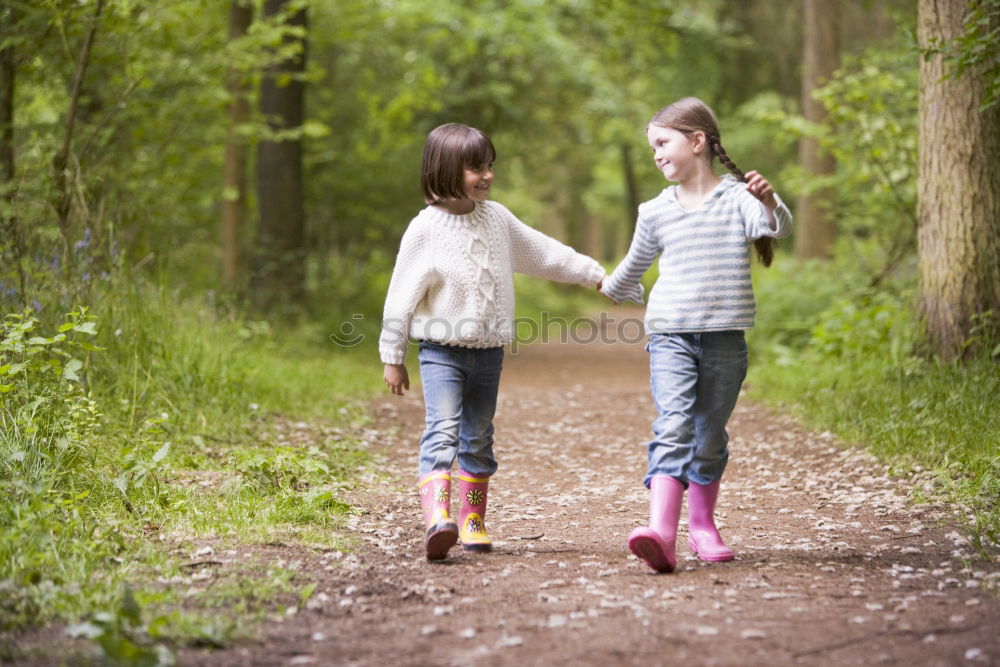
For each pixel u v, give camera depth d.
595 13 27.05
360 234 25.48
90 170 11.70
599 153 43.78
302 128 18.25
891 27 21.19
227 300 12.61
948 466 7.51
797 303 16.97
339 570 5.24
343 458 8.73
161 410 8.76
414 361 18.58
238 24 17.73
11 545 4.81
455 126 5.57
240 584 4.80
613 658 3.87
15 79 13.30
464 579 5.16
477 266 5.55
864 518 6.72
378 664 3.83
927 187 10.02
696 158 5.41
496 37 27.58
